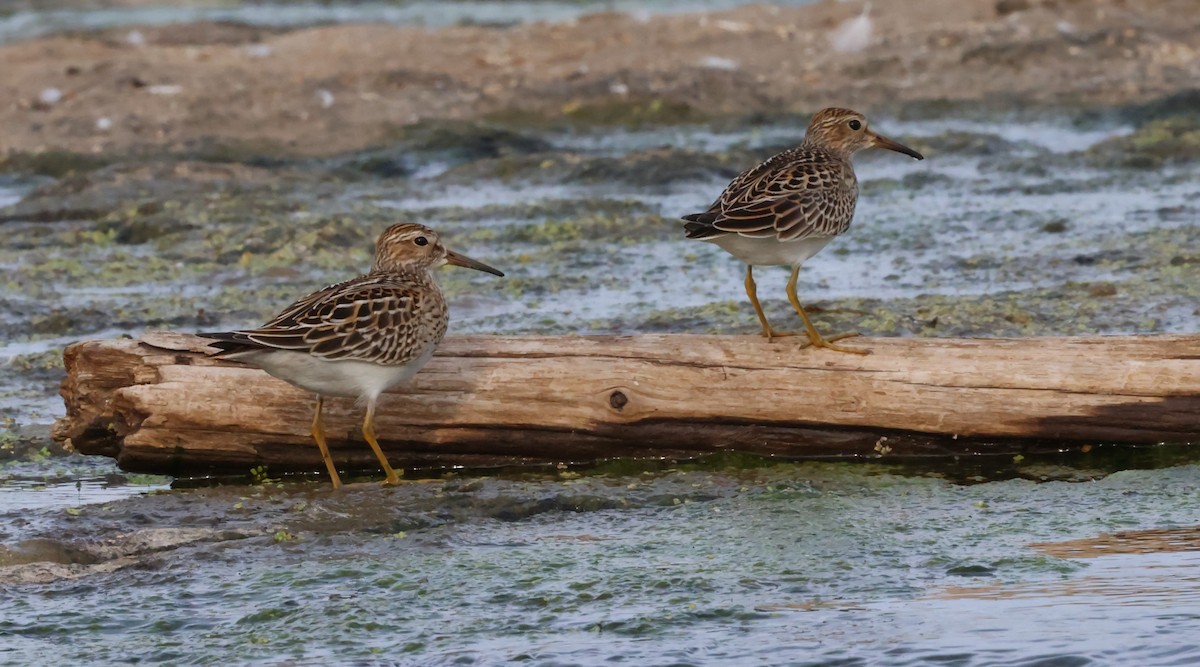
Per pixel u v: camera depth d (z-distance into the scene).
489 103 32.84
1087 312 17.48
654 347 13.32
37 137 30.55
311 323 12.20
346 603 10.28
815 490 12.46
